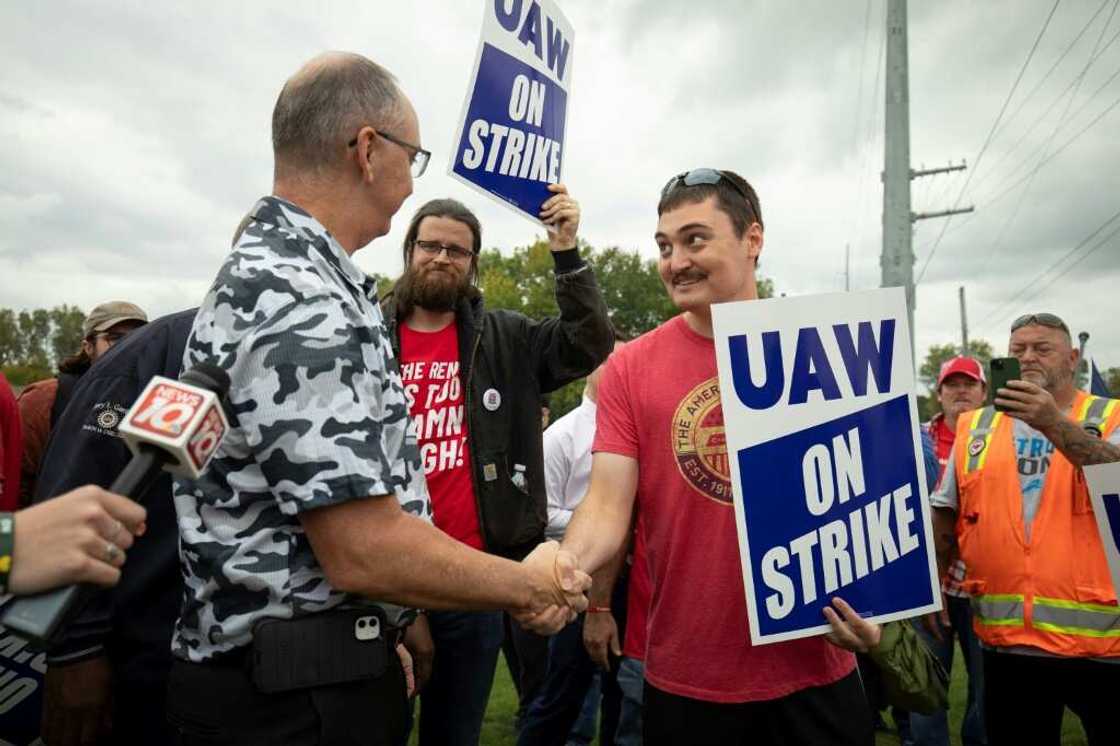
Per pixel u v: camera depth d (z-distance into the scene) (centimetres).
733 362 188
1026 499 304
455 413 299
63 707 191
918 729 383
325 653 137
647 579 331
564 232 292
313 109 155
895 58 1241
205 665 140
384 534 131
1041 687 296
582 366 313
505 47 261
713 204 203
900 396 197
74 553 98
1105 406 314
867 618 189
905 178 1234
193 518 141
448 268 298
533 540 305
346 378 133
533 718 356
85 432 196
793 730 195
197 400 110
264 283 135
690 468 203
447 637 280
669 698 201
